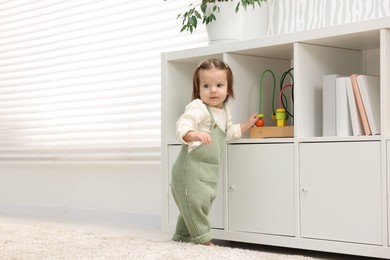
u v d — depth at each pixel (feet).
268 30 9.09
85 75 11.66
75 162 11.70
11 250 7.02
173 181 7.75
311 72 7.53
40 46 12.60
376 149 6.65
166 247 7.12
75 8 11.91
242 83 8.24
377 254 6.61
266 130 7.88
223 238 8.02
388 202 6.54
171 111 8.77
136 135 10.81
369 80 7.06
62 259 6.47
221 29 8.53
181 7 10.20
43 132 12.49
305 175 7.24
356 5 8.21
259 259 6.37
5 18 13.42
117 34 11.18
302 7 8.77
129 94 10.90
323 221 7.07
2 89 13.48
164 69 8.77
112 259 6.38
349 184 6.86
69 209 11.85
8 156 12.98
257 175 7.69
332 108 7.26
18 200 12.87
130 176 10.89
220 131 7.77
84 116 11.68
